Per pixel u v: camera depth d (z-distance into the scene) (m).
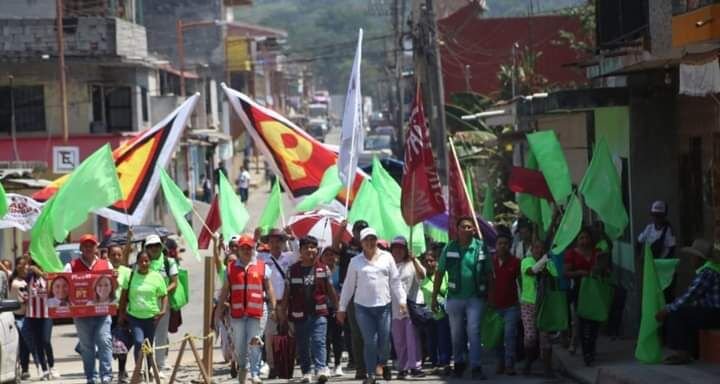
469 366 37.62
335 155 45.34
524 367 35.84
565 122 58.44
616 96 42.72
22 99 99.62
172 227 114.38
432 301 35.19
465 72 103.69
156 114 113.06
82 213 36.94
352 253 38.31
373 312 33.72
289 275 35.31
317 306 35.16
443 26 105.69
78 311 35.16
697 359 32.84
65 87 95.75
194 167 142.12
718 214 37.19
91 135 99.94
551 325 34.97
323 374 34.94
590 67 51.22
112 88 103.94
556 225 39.34
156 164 41.28
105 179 37.03
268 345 36.72
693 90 31.17
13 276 40.00
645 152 42.47
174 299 38.34
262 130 45.09
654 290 32.81
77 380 39.50
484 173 79.94
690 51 35.31
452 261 34.91
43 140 99.25
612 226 37.81
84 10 106.31
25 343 39.81
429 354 37.72
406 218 37.53
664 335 35.47
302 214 45.62
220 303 34.09
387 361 34.59
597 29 47.28
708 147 38.56
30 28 99.31
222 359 44.28
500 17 105.69
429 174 37.31
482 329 35.91
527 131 63.97
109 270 35.44
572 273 34.91
